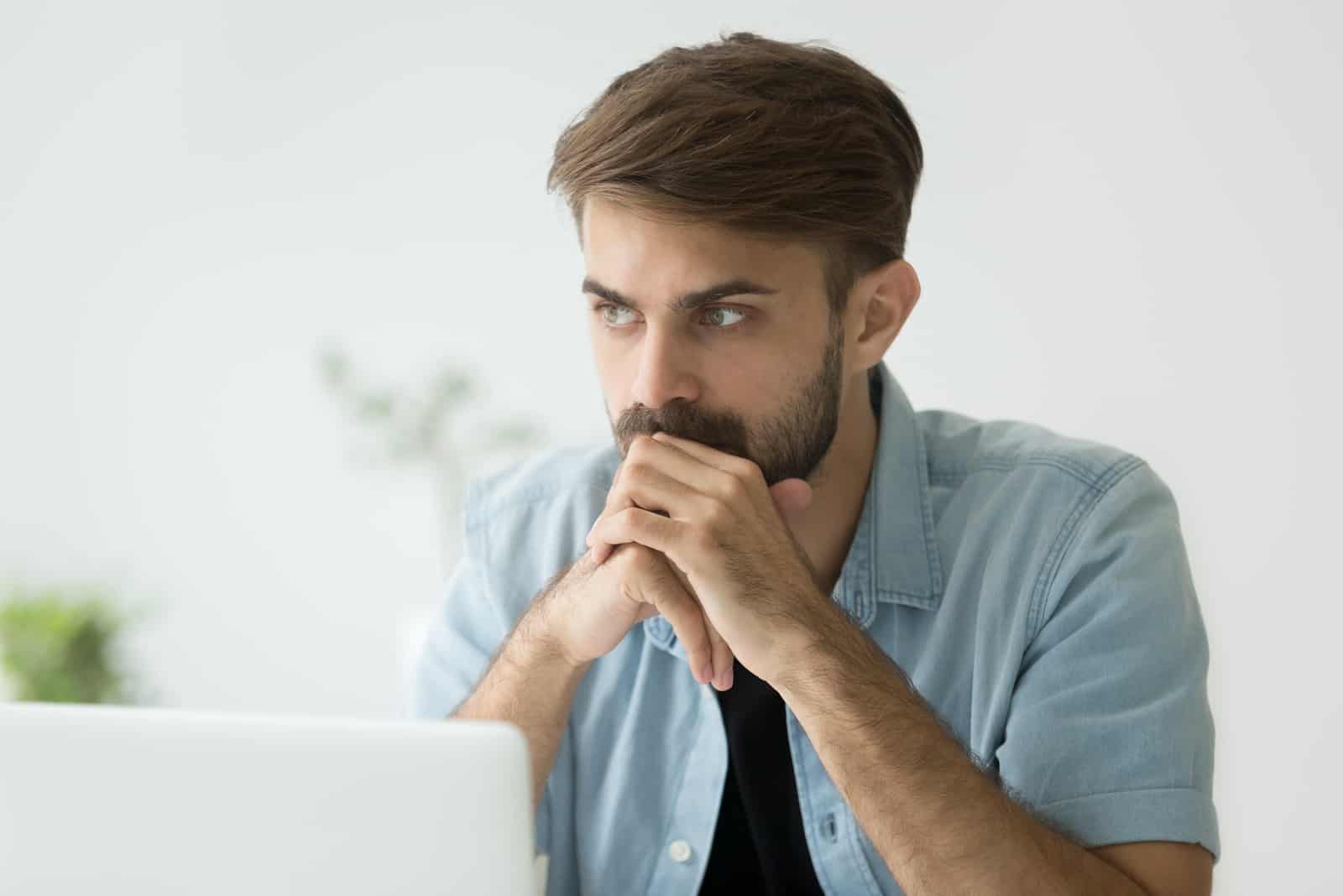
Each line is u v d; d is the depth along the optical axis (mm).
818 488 1333
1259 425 2838
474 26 3566
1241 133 2814
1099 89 2930
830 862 1275
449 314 3658
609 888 1356
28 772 778
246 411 3789
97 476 3861
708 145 1079
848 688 1095
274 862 770
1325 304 2768
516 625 1292
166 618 3850
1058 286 2994
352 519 3771
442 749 755
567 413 3621
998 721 1262
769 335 1146
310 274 3723
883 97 1193
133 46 3730
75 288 3826
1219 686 2863
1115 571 1236
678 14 3389
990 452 1370
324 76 3666
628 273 1122
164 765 770
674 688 1355
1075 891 1062
